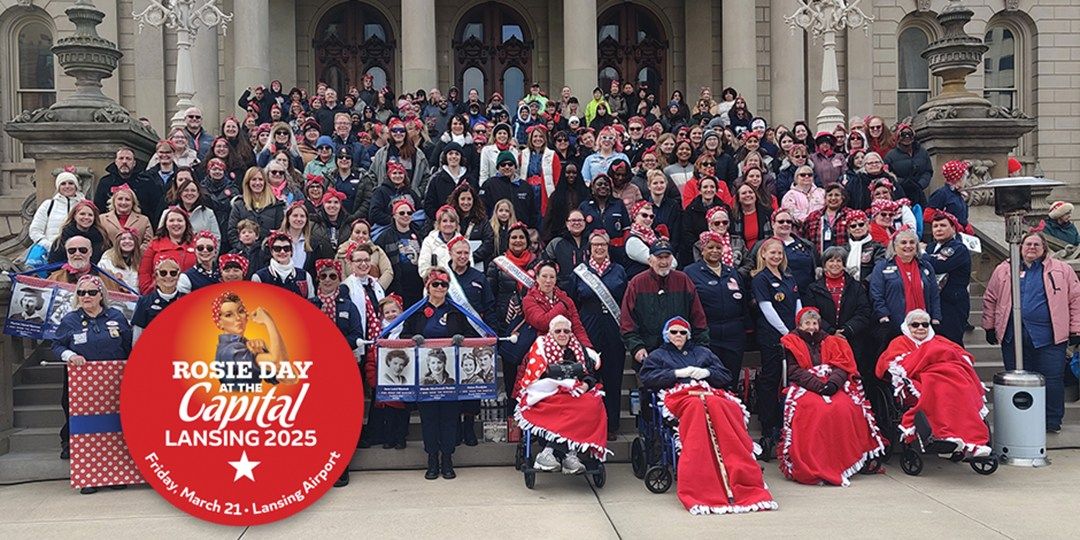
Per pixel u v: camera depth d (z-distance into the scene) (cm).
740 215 901
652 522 588
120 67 2028
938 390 690
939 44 1309
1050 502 629
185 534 572
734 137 1329
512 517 602
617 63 2347
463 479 710
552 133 1352
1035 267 821
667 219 902
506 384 779
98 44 1172
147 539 562
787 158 1121
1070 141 2319
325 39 2273
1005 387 750
